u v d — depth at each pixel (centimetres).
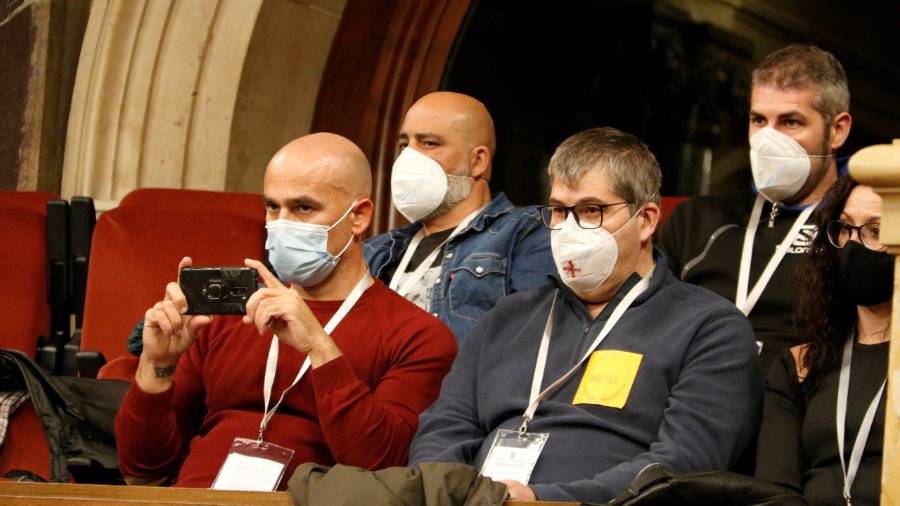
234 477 759
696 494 587
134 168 1335
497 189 1413
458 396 772
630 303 749
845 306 715
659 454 688
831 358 711
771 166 846
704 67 1392
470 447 745
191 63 1328
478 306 928
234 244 1055
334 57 1352
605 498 675
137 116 1338
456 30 1377
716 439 699
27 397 888
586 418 720
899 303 479
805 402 718
